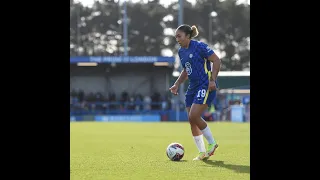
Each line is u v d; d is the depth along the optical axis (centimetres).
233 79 8575
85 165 1465
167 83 7581
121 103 7438
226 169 1355
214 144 1633
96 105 7525
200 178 1188
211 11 11512
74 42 11775
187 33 1608
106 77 7575
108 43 11744
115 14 11669
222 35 11656
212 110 7012
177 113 7119
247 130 4078
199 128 1628
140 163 1520
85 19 11762
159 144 2466
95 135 3366
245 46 11706
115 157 1734
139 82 7581
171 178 1188
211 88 1576
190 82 1647
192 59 1605
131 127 4741
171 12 11506
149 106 7512
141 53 11512
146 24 11525
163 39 11550
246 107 6838
